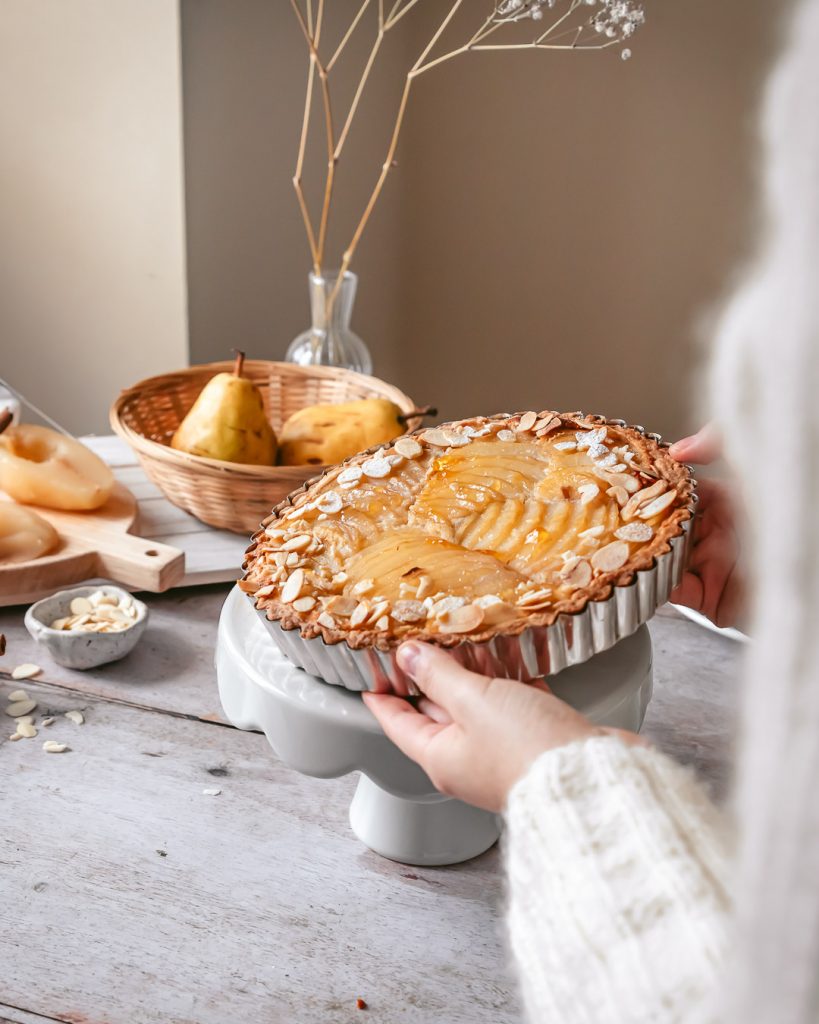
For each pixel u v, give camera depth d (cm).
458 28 137
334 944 50
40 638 69
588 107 145
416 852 55
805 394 12
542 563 52
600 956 24
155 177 126
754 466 13
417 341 154
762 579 13
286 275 141
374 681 48
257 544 56
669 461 59
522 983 26
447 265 150
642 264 155
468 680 40
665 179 150
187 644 75
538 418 64
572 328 159
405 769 49
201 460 80
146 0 117
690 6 140
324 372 99
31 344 133
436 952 50
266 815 59
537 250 153
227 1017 46
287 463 87
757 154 12
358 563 53
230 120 130
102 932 50
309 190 138
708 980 22
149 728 66
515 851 28
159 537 88
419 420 92
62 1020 45
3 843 56
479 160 145
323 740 49
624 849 26
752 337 12
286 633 50
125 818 58
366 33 133
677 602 66
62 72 120
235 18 125
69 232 128
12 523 78
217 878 54
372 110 138
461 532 55
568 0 138
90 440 109
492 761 38
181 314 134
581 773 28
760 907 14
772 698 13
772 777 14
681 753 63
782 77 11
